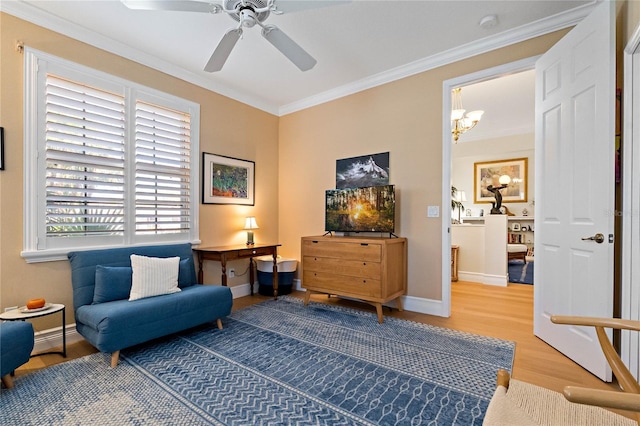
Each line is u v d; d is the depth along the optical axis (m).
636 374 1.84
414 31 2.73
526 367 2.12
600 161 1.98
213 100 3.75
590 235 2.06
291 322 3.04
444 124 3.17
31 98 2.42
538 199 2.63
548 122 2.50
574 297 2.20
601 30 1.97
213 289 2.82
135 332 2.22
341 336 2.68
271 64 3.31
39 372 2.06
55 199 2.54
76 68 2.65
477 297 3.96
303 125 4.38
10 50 2.33
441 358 2.25
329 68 3.42
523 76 3.73
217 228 3.79
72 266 2.52
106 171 2.84
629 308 1.91
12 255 2.34
